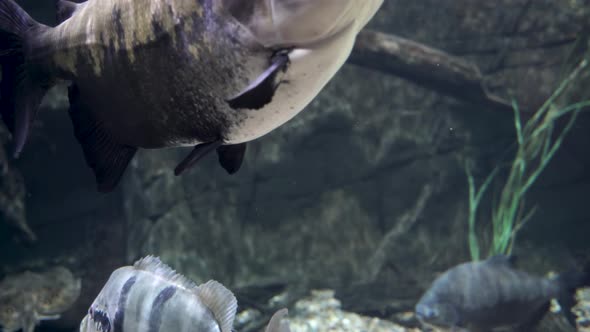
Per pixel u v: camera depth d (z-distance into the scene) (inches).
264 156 169.5
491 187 186.7
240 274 159.9
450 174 182.2
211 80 30.7
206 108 31.5
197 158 32.4
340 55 29.2
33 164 174.9
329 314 140.9
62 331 121.0
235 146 35.1
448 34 191.3
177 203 161.5
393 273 170.1
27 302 118.7
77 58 34.5
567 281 116.4
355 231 173.3
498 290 116.3
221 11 29.7
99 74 34.0
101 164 36.2
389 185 179.2
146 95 32.8
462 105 183.3
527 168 188.2
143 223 161.8
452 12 191.2
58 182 183.8
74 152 180.4
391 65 154.9
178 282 45.7
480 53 188.2
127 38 32.4
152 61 31.9
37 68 36.5
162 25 31.3
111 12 33.0
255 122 30.7
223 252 160.9
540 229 193.0
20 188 143.5
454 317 118.3
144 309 45.8
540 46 182.5
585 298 146.0
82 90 35.3
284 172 170.7
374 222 176.7
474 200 167.6
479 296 117.0
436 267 173.6
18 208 140.9
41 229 183.8
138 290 46.6
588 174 187.3
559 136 181.8
